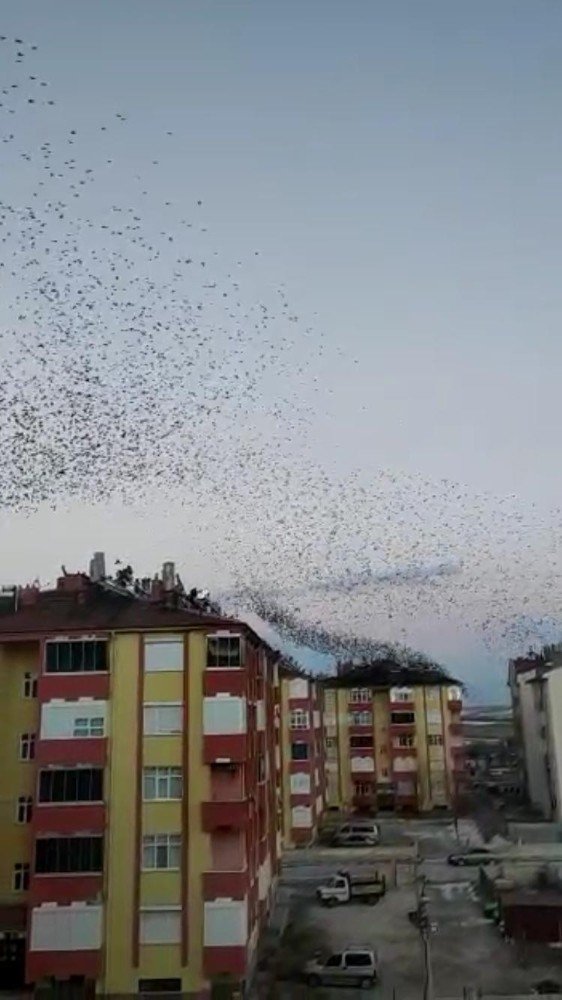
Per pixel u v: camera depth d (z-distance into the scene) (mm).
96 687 40469
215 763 39219
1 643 42312
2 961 39188
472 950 43906
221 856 38344
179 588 49812
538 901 47531
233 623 41000
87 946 37344
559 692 85250
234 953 37188
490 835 79000
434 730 97500
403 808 95938
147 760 39531
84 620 42281
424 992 37531
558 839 76438
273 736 58188
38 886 38000
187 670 40594
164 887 38000
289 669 79000
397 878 62094
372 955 39781
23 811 41375
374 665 101188
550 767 85500
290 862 68938
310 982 39531
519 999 36656
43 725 40094
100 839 38531
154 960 37250
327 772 97438
